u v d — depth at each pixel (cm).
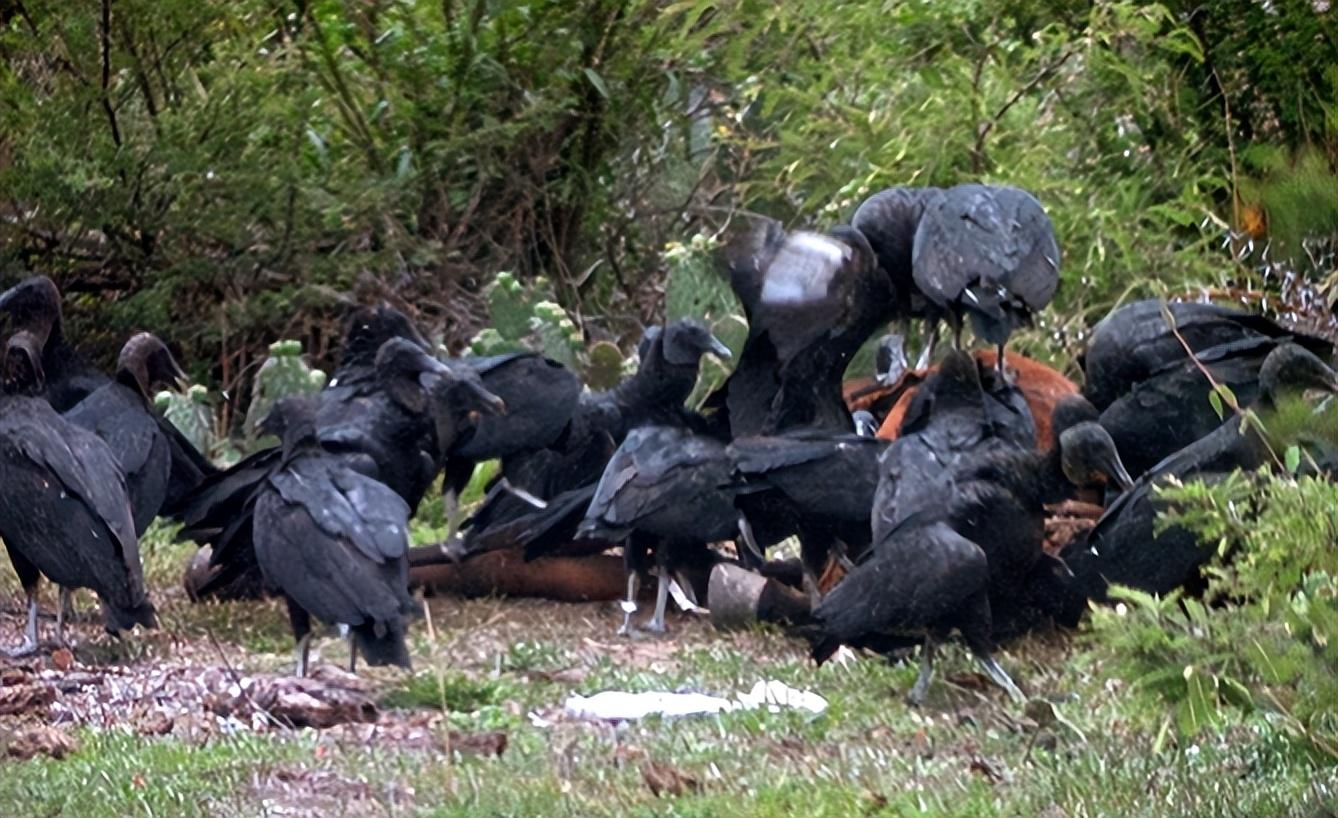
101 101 3553
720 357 2430
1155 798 1517
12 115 3553
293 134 3669
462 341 3669
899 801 1529
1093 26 3161
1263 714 1555
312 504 1927
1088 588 1998
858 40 3534
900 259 2431
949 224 2355
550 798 1543
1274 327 2312
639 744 1733
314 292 3544
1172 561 1942
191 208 3553
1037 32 3334
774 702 1869
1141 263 3011
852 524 2189
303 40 3716
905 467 1927
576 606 2450
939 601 1816
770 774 1616
